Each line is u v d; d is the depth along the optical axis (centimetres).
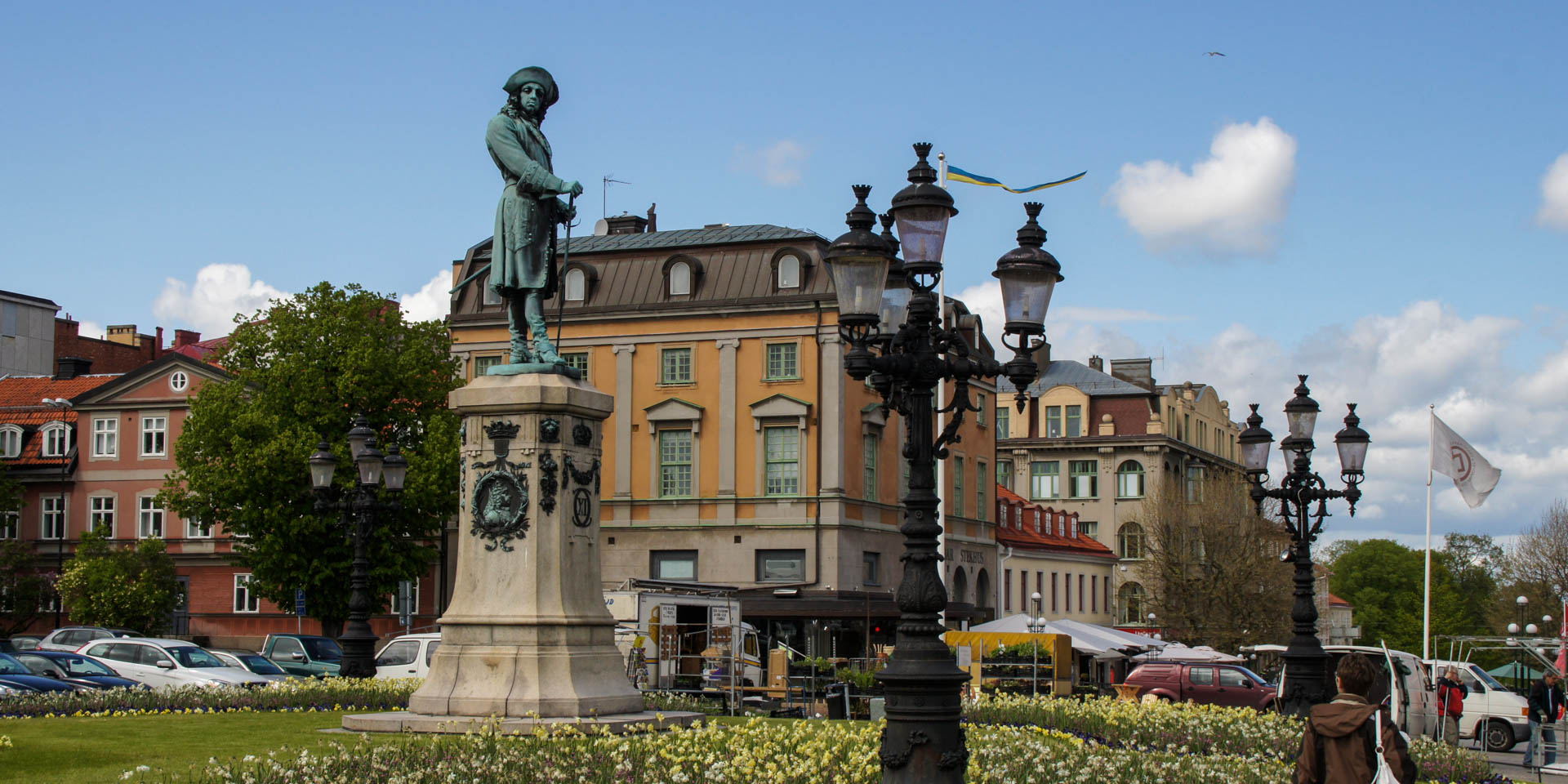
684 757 1499
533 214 1955
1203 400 11044
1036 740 1895
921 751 1205
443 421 5266
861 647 5628
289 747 1642
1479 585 14312
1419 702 3178
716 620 3856
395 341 5444
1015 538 7688
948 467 6556
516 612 1825
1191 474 10488
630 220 6625
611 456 5844
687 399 5775
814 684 3578
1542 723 3180
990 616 6881
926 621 1226
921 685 1207
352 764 1422
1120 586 9400
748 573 5625
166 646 3588
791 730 1766
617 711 1836
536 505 1852
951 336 1309
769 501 5628
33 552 6681
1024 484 10188
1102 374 10469
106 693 2375
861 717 3247
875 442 5941
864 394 5856
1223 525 7694
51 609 6612
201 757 1562
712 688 3441
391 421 5359
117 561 6144
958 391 1295
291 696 2348
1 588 6431
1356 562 13750
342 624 5394
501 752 1477
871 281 1263
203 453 5250
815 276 5703
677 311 5794
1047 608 8138
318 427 5241
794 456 5638
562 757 1470
